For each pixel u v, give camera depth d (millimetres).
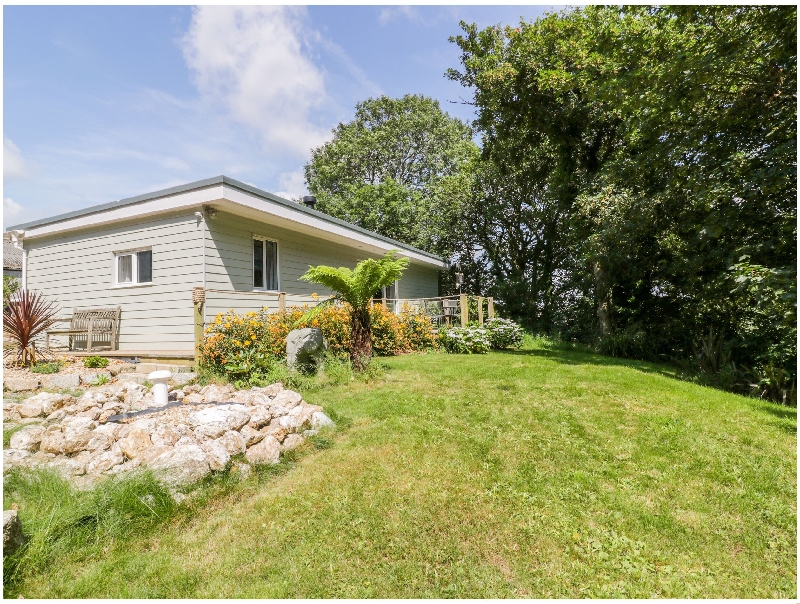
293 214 8680
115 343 8008
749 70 6609
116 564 2193
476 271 20797
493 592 2080
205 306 7168
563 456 3521
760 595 2080
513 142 14359
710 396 5574
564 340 14969
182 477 2883
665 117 7977
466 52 13078
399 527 2564
